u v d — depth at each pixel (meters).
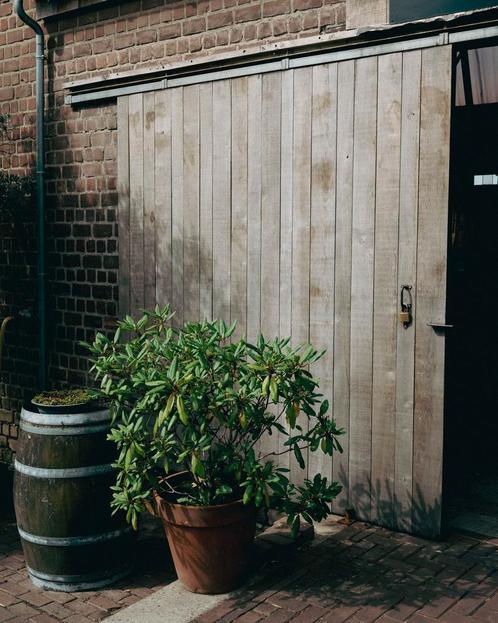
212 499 3.91
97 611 3.89
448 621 3.52
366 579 3.96
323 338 4.74
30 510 4.05
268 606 3.73
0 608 3.95
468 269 5.95
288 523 3.79
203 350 3.76
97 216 5.99
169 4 5.41
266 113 4.89
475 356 5.99
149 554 4.55
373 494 4.61
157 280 5.56
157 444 3.89
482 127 5.65
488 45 4.18
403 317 4.38
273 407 4.95
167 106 5.41
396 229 4.42
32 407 4.17
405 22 4.29
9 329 6.73
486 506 4.93
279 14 4.85
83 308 6.15
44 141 6.30
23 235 6.53
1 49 6.58
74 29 6.04
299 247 4.81
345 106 4.55
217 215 5.19
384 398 4.53
